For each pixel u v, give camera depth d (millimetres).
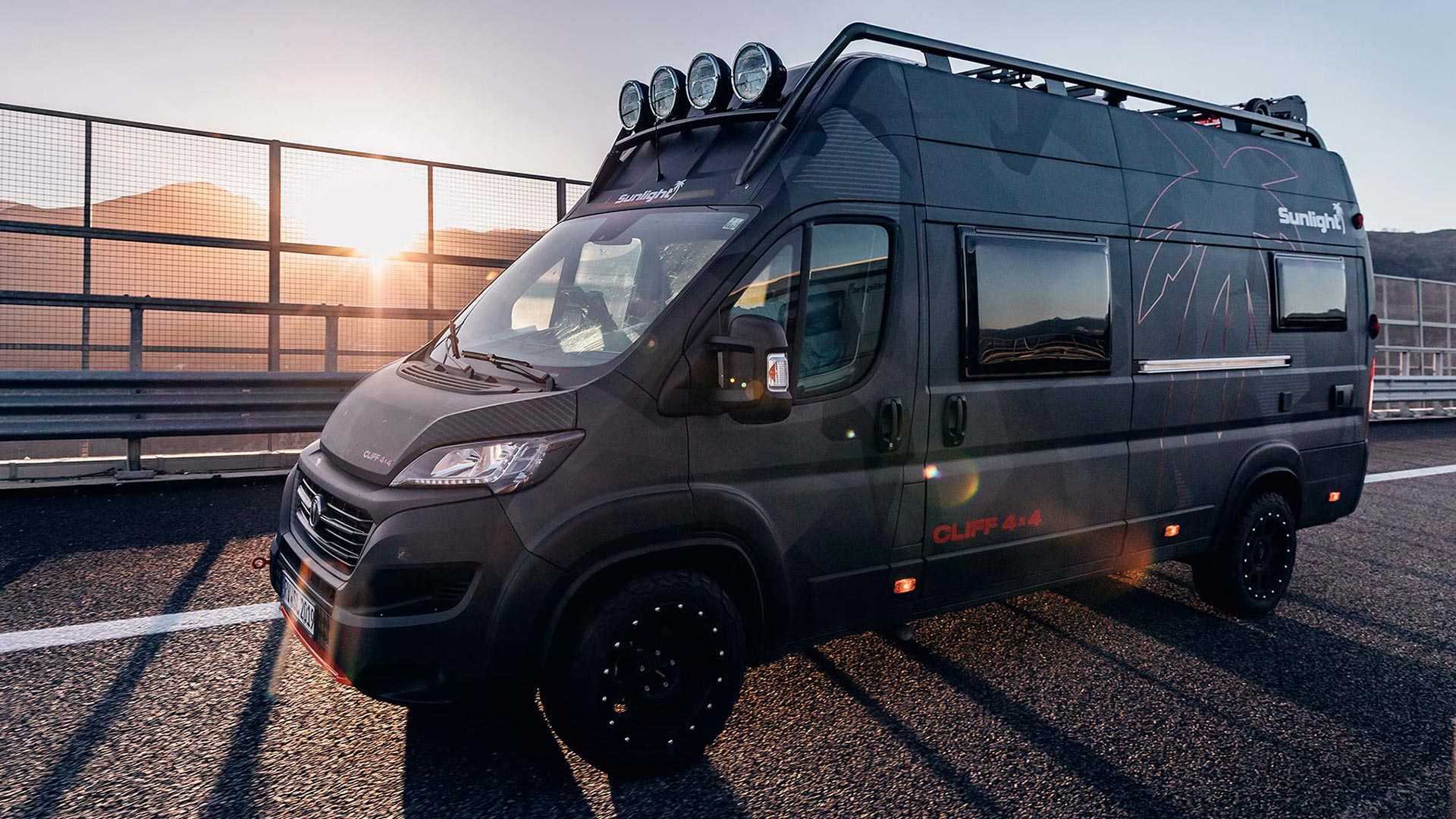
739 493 3062
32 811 2668
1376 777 3221
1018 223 3873
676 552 2996
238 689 3520
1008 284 3783
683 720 3018
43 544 5254
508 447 2734
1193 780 3158
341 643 2658
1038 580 4027
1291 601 5270
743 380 2881
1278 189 5059
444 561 2629
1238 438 4746
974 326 3674
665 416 2930
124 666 3674
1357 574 5844
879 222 3447
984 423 3723
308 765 2998
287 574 3090
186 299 7723
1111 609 4984
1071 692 3852
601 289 3434
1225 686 3994
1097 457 4137
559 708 2854
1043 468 3938
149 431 6715
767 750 3242
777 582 3189
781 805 2887
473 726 3305
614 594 2863
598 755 2895
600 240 3686
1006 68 4070
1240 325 4742
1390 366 16156
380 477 2779
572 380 2900
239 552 5238
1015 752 3305
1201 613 4977
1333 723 3660
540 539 2701
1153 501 4391
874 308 3422
